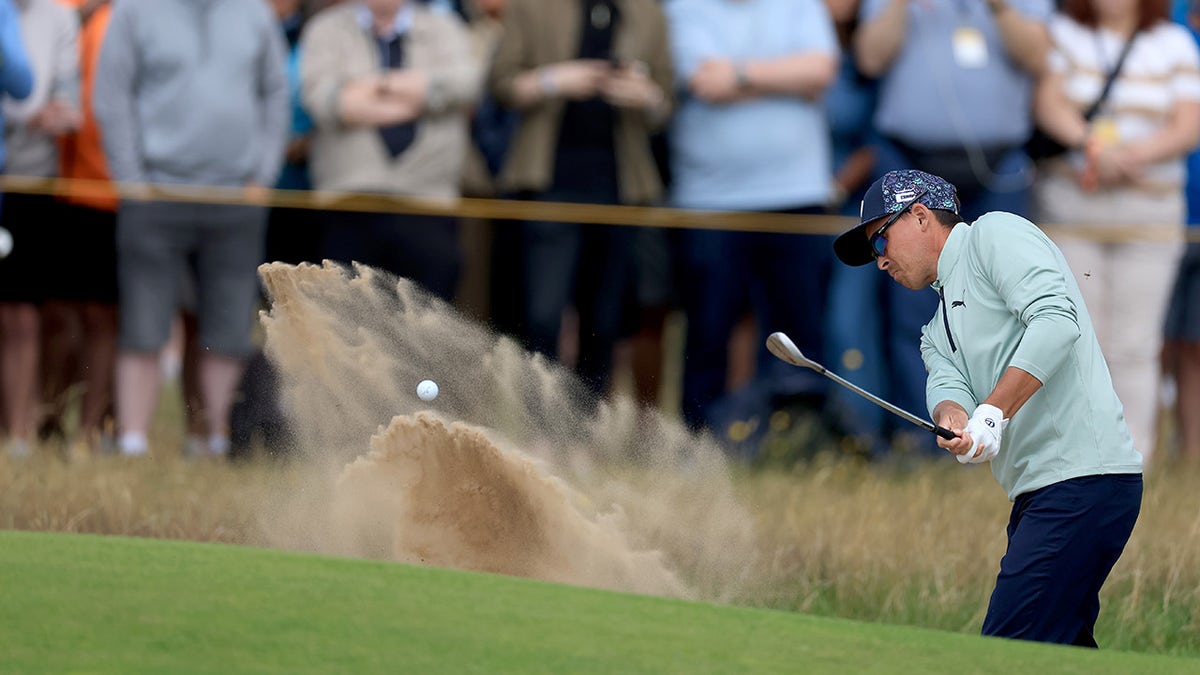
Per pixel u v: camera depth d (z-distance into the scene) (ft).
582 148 111.14
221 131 109.40
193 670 39.37
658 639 43.98
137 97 109.19
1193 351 123.03
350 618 44.04
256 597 45.62
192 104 108.78
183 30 108.99
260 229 110.93
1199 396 123.44
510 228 113.50
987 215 57.36
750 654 43.16
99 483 87.25
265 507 80.28
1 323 111.34
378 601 45.80
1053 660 44.19
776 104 112.27
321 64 111.65
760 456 108.47
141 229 108.88
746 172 112.57
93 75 113.19
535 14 110.93
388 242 111.65
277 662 40.19
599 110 110.73
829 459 107.04
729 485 93.40
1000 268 55.52
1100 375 55.98
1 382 111.45
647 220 112.47
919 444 111.04
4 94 108.17
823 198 113.19
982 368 56.59
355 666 40.16
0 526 79.66
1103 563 55.72
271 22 111.65
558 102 110.63
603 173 111.34
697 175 113.60
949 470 105.70
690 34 112.98
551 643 42.93
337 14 112.78
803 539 82.53
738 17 112.68
